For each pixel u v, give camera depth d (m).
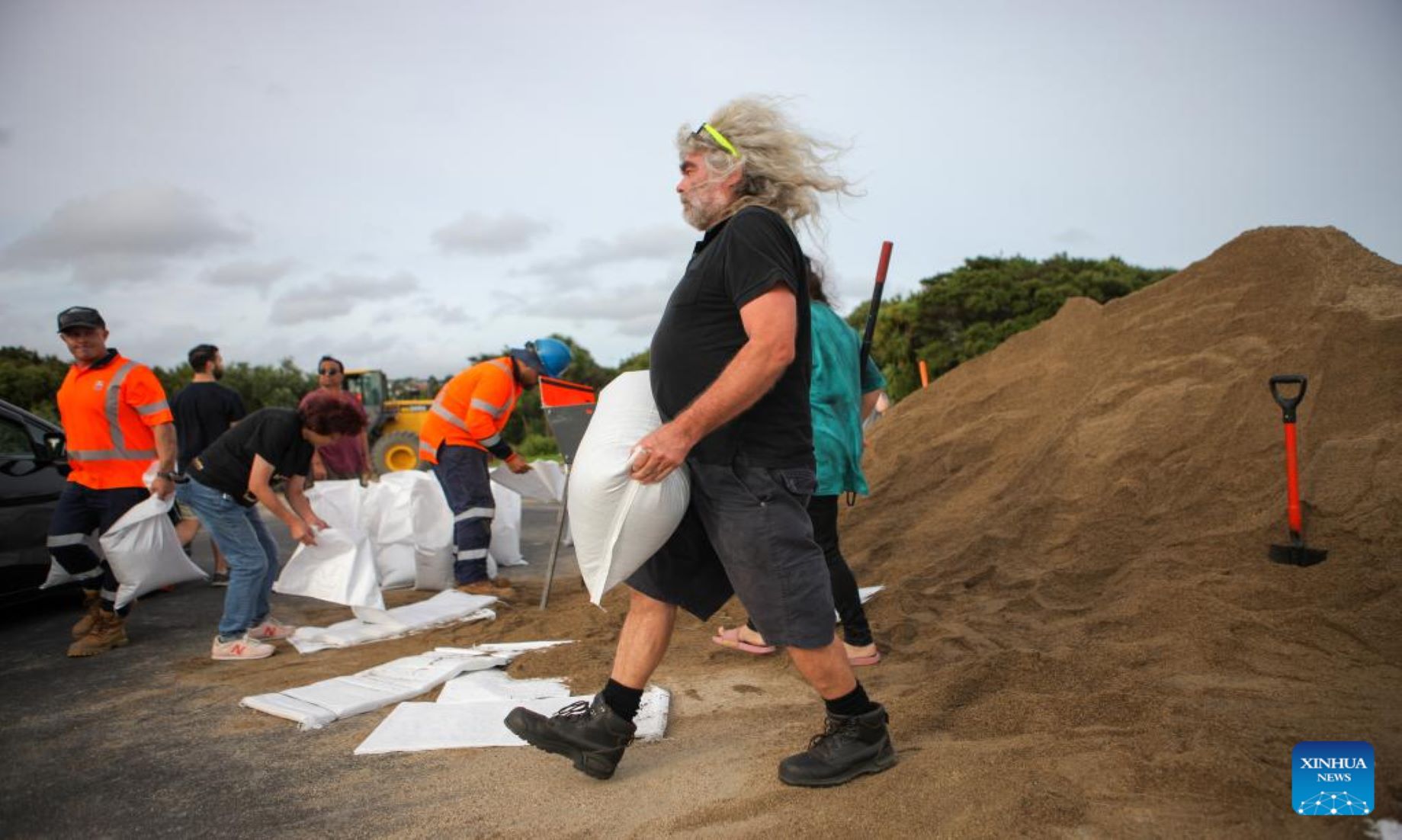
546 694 3.34
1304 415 4.43
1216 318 5.73
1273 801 1.93
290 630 4.60
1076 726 2.48
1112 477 4.86
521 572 6.57
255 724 3.26
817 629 2.16
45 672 4.20
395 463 15.08
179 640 4.76
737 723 2.92
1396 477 3.79
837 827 2.00
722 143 2.26
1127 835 1.87
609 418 2.28
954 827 1.95
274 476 4.29
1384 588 3.32
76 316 4.48
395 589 5.84
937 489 6.10
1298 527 3.64
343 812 2.45
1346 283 5.20
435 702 3.31
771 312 2.01
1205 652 3.07
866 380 3.80
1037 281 27.11
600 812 2.29
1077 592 4.07
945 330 27.61
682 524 2.34
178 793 2.67
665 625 2.44
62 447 5.57
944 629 3.74
